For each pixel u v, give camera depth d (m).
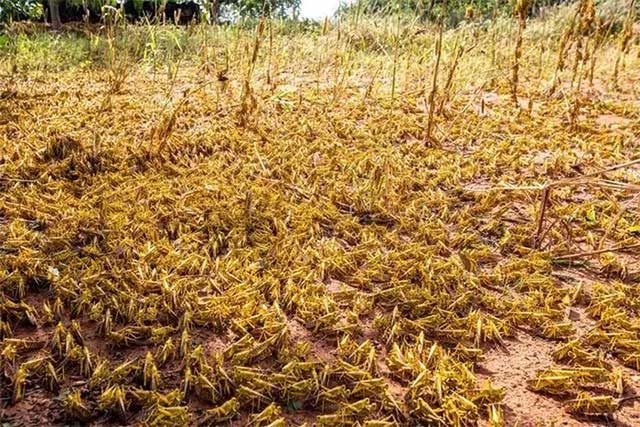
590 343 1.61
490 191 2.57
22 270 1.72
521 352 1.57
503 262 2.07
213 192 2.42
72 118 3.38
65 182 2.41
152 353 1.44
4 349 1.37
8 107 3.55
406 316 1.69
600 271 2.03
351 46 5.31
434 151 3.20
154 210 2.23
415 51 5.14
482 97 4.64
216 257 1.94
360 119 3.87
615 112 4.30
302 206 2.36
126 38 5.48
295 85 4.88
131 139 3.00
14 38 5.52
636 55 6.39
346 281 1.88
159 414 1.21
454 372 1.38
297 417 1.27
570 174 2.91
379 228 2.23
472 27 5.21
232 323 1.55
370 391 1.34
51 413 1.23
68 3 10.17
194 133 3.24
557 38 6.84
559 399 1.38
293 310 1.69
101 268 1.74
